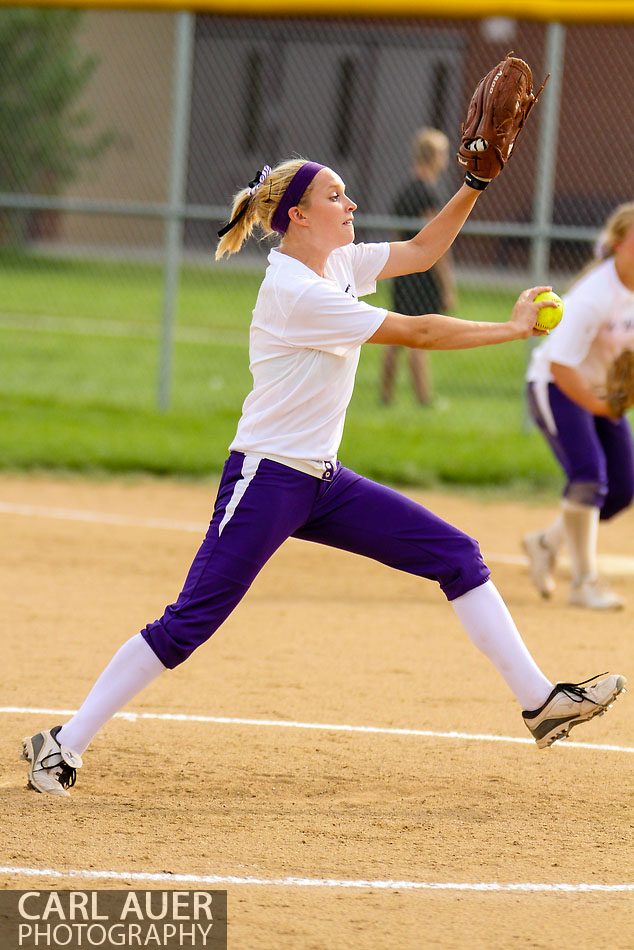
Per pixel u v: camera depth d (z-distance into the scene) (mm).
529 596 28859
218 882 13609
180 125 45094
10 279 88312
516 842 15180
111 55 95938
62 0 44812
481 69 84812
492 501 39312
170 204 45844
